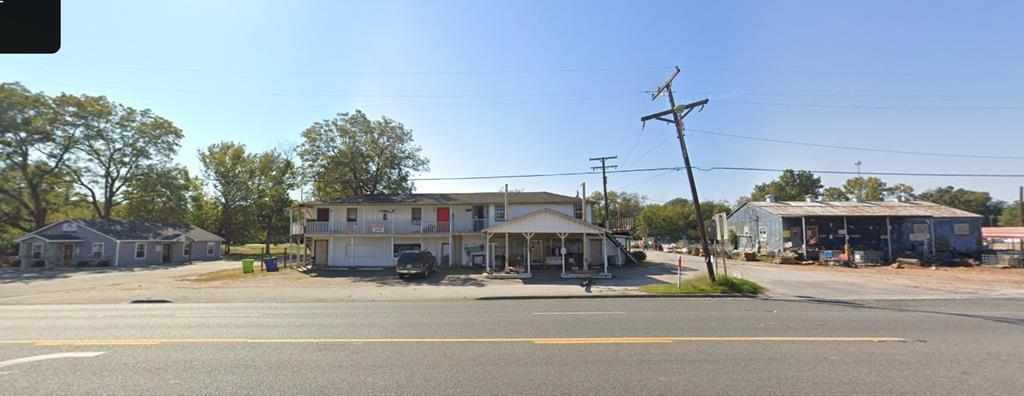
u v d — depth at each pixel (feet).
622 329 29.76
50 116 148.36
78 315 38.32
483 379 18.42
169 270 115.34
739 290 55.01
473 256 114.32
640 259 126.31
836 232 119.75
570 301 48.83
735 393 16.70
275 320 34.50
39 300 52.80
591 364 20.70
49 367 20.48
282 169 211.82
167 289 65.57
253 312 39.78
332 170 151.84
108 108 162.09
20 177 146.82
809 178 255.91
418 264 81.97
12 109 140.56
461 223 116.37
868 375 18.92
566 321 33.27
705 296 53.16
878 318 34.73
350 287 67.87
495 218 116.67
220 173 206.39
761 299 49.42
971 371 19.52
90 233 138.21
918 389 17.13
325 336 27.61
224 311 40.63
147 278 89.04
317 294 58.18
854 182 245.04
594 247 114.11
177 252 162.61
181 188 184.55
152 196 177.37
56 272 108.78
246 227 211.82
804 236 115.14
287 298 53.78
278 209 208.54
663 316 35.86
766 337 26.84
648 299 50.37
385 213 117.19
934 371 19.52
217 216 205.87
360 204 115.34
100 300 52.49
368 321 33.73
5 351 23.72
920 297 51.24
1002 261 98.02
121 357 22.29
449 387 17.43
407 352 23.15
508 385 17.65
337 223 114.73
